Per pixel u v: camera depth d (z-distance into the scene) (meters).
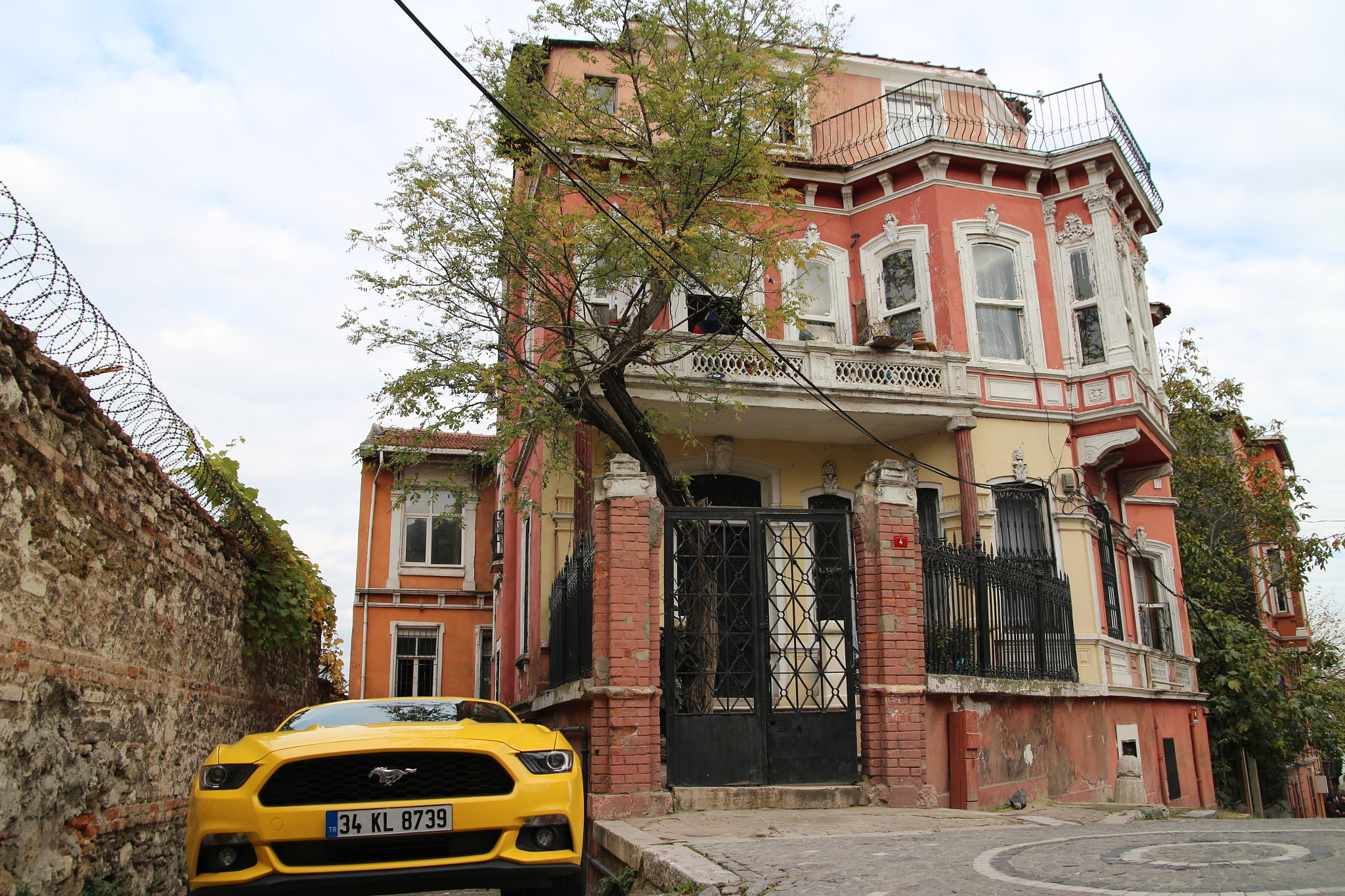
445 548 25.94
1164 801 16.50
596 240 12.52
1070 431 17.02
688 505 13.73
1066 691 12.65
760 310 13.53
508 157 13.35
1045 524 16.50
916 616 9.96
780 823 8.18
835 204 18.16
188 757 8.79
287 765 5.38
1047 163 17.58
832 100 19.47
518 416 12.77
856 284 17.80
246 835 5.17
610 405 14.35
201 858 5.18
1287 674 21.66
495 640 23.31
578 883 5.87
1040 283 17.47
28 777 5.59
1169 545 19.59
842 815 8.70
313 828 5.20
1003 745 11.11
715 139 13.30
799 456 16.89
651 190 13.70
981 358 16.97
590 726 9.62
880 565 9.94
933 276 16.98
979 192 17.48
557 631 13.03
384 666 24.84
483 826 5.34
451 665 25.20
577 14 13.46
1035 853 5.91
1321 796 30.39
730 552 10.06
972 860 5.77
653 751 9.10
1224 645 20.56
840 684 9.91
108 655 6.84
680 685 9.62
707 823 8.23
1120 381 16.77
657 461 13.61
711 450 16.33
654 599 9.50
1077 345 17.31
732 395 15.00
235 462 11.05
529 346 16.77
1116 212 17.86
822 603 10.06
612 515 9.55
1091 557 16.48
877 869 5.58
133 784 7.33
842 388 15.39
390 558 25.42
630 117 14.38
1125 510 19.12
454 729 6.03
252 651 10.99
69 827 6.19
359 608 25.03
